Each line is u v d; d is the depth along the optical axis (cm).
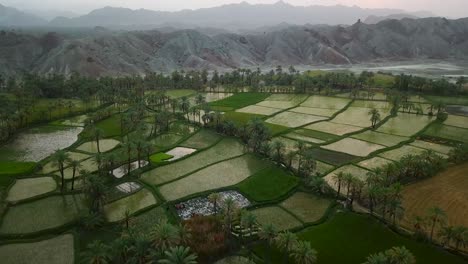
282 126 15088
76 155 11756
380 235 7306
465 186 9431
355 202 8769
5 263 6394
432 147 12688
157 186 9562
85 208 8188
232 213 7175
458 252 6750
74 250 6788
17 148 12469
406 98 18700
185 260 5362
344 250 6819
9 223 7631
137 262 5816
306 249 5978
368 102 19838
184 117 16825
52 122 15838
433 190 9225
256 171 10606
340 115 17125
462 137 13700
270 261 6519
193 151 12456
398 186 7706
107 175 9919
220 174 10419
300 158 10350
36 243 7012
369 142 13212
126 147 10500
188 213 8262
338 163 11175
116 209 8350
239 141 13350
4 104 15575
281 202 8819
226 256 6706
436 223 7800
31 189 9200
